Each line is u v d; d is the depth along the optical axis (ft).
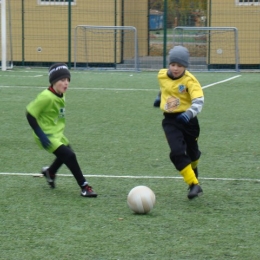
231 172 60.34
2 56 171.53
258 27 179.83
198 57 202.59
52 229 42.47
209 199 50.49
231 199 50.55
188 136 50.11
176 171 60.85
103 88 134.41
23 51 185.57
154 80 152.25
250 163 64.39
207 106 108.06
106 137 79.20
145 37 207.10
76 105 108.27
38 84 140.15
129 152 70.08
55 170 53.42
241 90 131.64
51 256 37.37
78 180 50.83
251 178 57.98
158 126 88.07
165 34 175.73
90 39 185.78
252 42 180.75
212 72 174.50
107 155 68.39
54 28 185.98
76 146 73.15
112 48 186.19
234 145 74.13
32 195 51.39
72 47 186.19
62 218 44.98
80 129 84.94
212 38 180.24
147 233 41.65
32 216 45.44
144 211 45.83
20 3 185.37
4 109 102.63
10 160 65.41
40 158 66.54
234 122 91.71
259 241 40.27
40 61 187.83
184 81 48.78
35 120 49.85
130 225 43.37
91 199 50.34
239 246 39.27
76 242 39.83
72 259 36.88
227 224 43.83
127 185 55.11
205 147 72.90
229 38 179.42
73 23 185.68
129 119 93.91
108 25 184.65
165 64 177.58
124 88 134.82
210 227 43.09
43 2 185.37
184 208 47.78
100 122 90.89
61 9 184.96
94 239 40.40
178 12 227.81
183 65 48.32
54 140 50.34
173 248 38.81
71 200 49.93
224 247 39.06
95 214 46.06
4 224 43.55
